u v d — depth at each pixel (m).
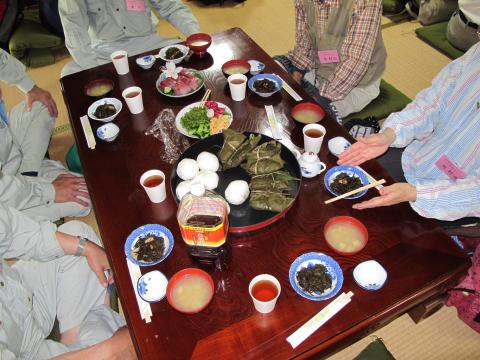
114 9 2.80
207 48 2.35
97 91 2.15
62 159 2.99
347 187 1.52
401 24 4.14
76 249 1.69
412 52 3.75
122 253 1.39
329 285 1.24
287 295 1.23
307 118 1.83
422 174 1.83
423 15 4.01
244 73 2.14
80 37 2.70
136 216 1.50
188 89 2.04
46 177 2.37
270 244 1.37
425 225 1.40
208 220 1.19
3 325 1.45
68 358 1.44
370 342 1.88
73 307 1.76
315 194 1.52
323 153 1.69
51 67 3.99
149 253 1.35
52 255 1.69
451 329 1.95
